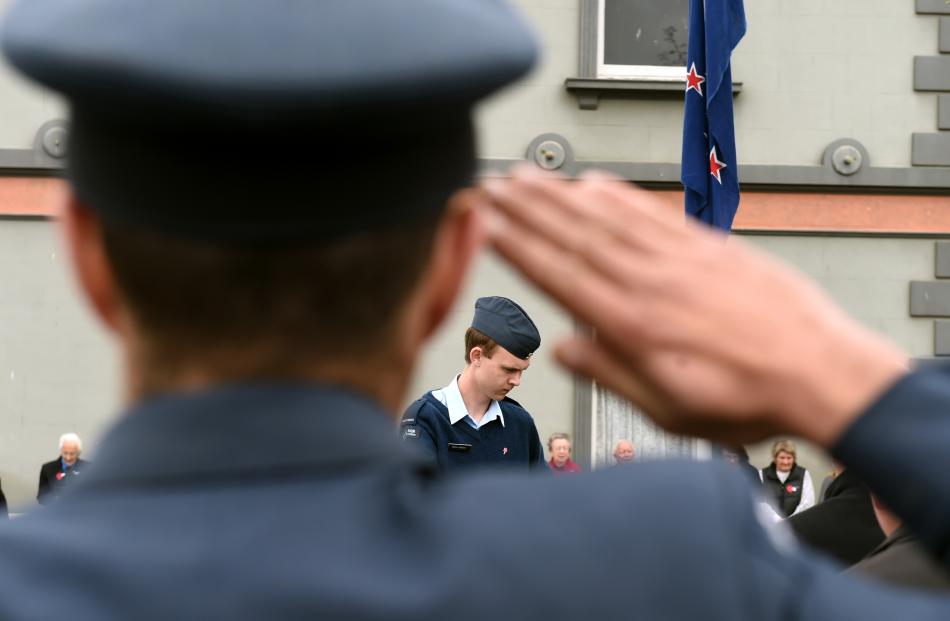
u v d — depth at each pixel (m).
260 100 1.26
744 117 23.61
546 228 1.43
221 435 1.37
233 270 1.35
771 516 5.55
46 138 23.41
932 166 23.48
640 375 1.41
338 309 1.39
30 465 23.41
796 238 23.59
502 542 1.35
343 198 1.33
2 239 23.45
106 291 1.44
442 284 1.48
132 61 1.25
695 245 1.42
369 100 1.29
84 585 1.29
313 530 1.32
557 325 23.41
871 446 1.37
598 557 1.36
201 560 1.29
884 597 1.40
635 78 23.41
